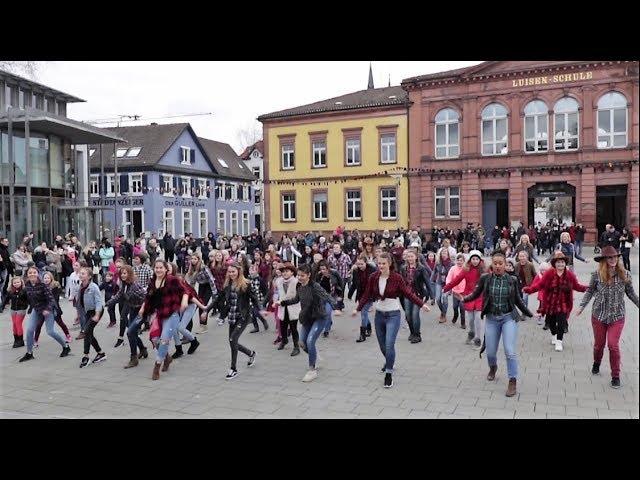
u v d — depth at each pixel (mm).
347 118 43625
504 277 8156
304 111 44906
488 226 40250
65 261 19469
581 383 8328
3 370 9719
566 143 38062
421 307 8164
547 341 11391
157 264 9203
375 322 8422
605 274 8250
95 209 30875
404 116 41781
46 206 29109
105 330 13539
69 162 31344
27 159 25016
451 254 13805
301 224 45406
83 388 8547
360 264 11938
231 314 9188
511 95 38938
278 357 10453
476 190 39875
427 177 41188
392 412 7156
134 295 11023
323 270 12195
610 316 8211
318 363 9844
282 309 10711
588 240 37250
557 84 37844
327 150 44375
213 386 8555
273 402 7691
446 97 40594
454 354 10391
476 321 10992
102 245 22203
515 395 7762
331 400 7723
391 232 42281
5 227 27219
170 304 9188
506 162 39156
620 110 36719
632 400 7508
